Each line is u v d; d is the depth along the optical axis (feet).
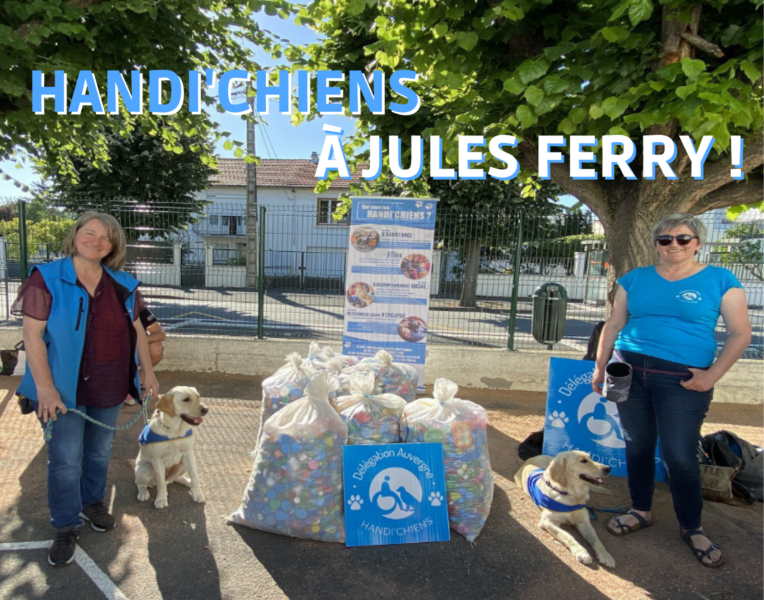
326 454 10.39
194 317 26.40
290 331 27.20
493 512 12.10
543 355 23.27
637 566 10.14
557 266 24.21
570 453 11.13
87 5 16.39
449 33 13.78
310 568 9.62
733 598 9.24
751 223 22.79
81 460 10.05
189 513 11.44
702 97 9.70
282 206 26.07
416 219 19.29
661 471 14.34
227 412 18.83
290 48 18.98
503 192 47.98
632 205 14.28
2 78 14.75
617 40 10.77
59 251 25.02
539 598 9.05
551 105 11.23
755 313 23.15
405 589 9.15
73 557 9.62
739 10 12.16
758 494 12.92
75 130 20.26
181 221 25.41
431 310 24.80
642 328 10.84
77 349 9.34
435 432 11.26
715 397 22.79
